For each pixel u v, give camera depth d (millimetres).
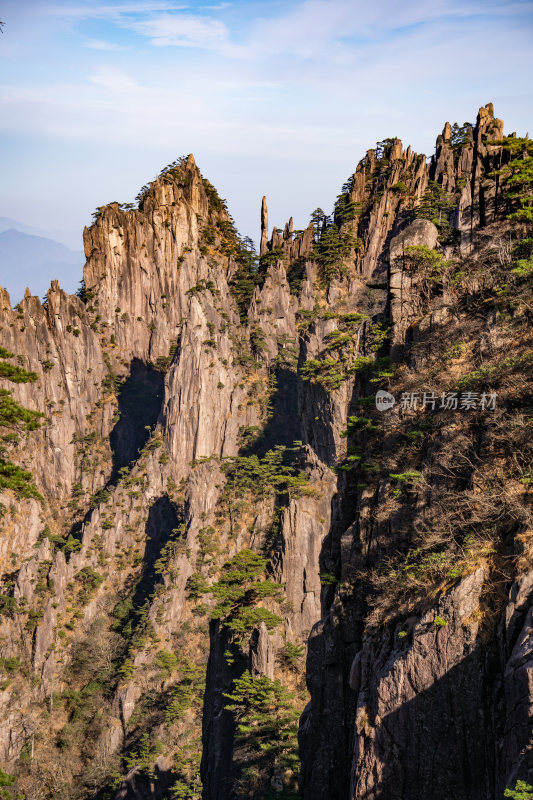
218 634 79000
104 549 180500
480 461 39344
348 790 45156
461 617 33406
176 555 164125
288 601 97562
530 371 40656
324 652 48500
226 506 172500
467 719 32531
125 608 167625
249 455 193375
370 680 38375
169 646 153125
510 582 32656
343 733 46625
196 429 192375
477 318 48656
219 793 68938
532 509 34188
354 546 48125
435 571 36906
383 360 52906
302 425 145125
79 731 144250
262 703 68688
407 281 53812
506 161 64500
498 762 29750
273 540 132125
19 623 159125
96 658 156750
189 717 134000
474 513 37031
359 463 52625
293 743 65812
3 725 140625
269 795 61375
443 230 66938
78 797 133500
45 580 167375
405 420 47719
